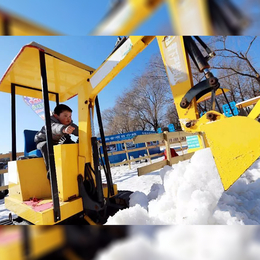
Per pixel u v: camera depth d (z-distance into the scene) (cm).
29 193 200
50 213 158
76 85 282
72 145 200
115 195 236
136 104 2591
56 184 169
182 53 180
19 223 194
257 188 225
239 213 145
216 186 144
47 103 183
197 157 162
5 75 236
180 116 179
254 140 114
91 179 194
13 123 261
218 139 123
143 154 1057
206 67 167
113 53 181
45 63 200
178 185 165
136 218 133
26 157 222
